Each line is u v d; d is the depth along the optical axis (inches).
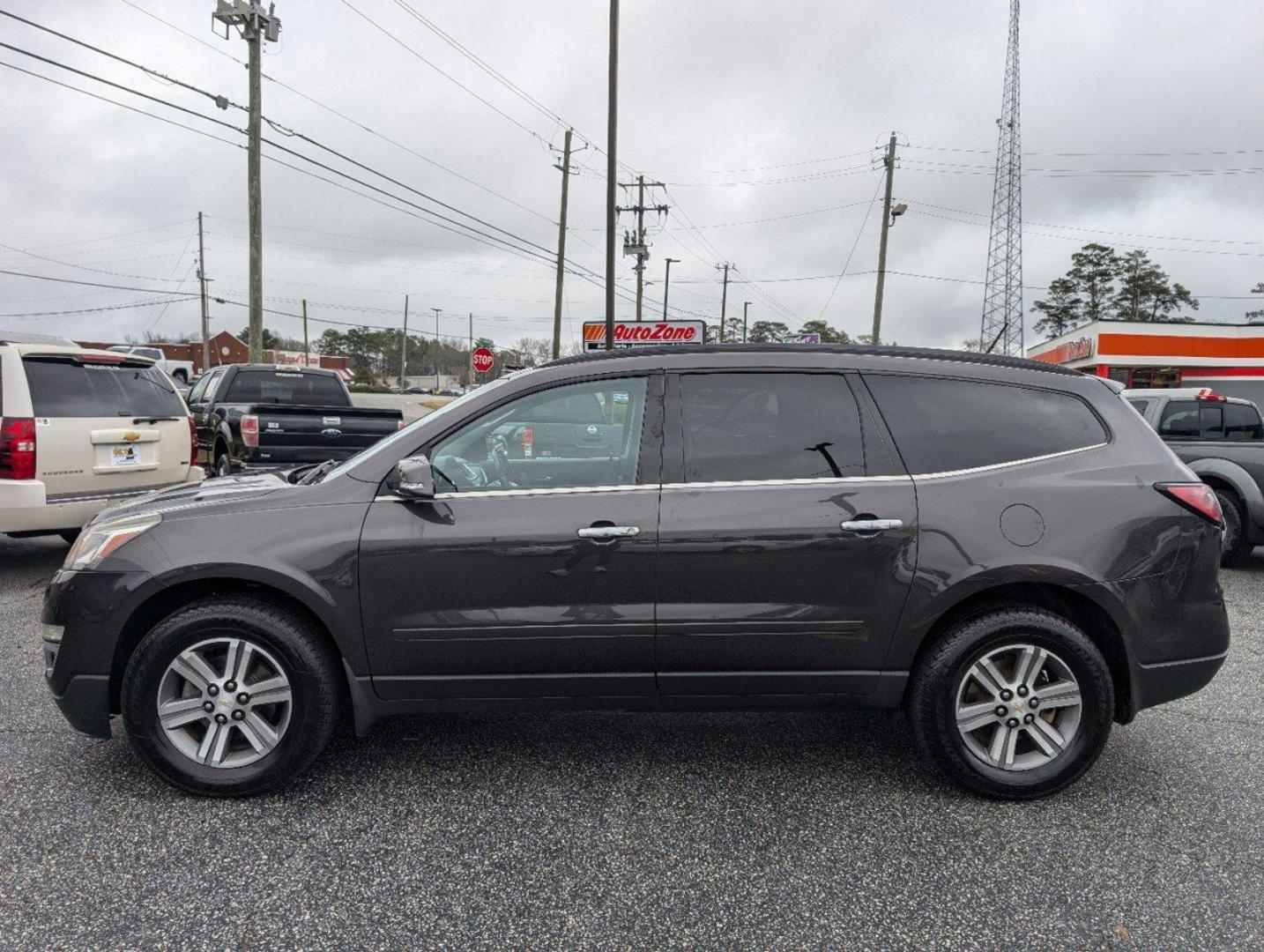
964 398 127.6
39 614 215.0
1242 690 173.8
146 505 127.6
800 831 114.1
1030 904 98.0
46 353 241.8
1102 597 119.6
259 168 754.8
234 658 119.0
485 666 120.9
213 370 435.2
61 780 125.9
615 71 759.7
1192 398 330.6
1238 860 107.7
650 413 124.2
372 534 118.1
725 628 119.6
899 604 119.8
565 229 1189.7
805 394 125.7
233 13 716.0
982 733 125.6
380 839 110.7
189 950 87.9
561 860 106.3
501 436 125.4
